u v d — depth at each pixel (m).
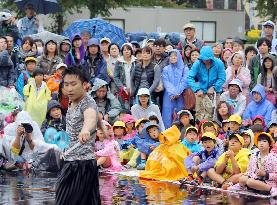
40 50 34.00
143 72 32.12
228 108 29.89
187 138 26.98
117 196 21.52
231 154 23.62
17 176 25.84
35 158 27.56
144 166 27.91
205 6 91.31
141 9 73.12
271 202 20.94
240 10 78.50
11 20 34.88
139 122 28.73
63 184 16.19
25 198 20.98
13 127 27.81
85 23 39.06
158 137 28.22
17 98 30.30
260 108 29.77
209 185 24.02
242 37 77.56
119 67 32.47
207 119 30.39
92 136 16.22
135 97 32.22
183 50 33.75
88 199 16.22
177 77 31.78
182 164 25.83
